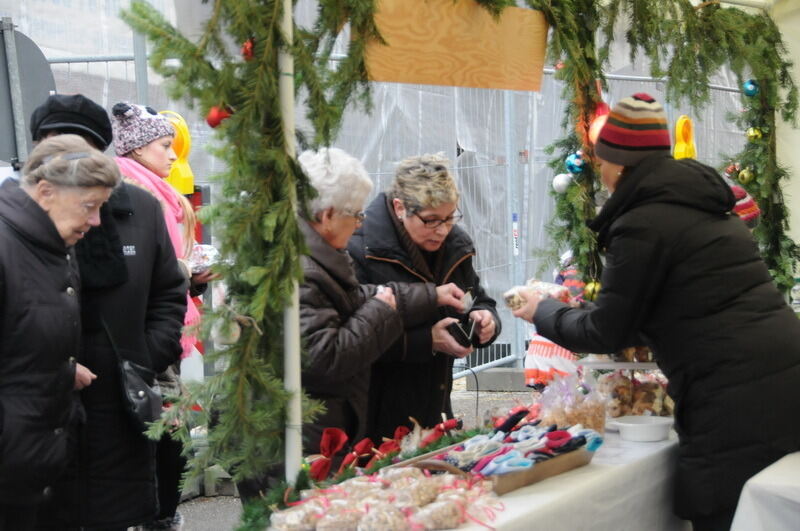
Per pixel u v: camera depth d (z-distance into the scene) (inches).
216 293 91.7
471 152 272.8
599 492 96.3
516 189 285.3
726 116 197.9
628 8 136.7
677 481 105.9
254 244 87.4
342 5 92.4
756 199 189.6
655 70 144.3
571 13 123.6
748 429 99.2
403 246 122.3
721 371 100.1
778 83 184.5
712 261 100.1
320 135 90.3
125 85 236.5
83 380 104.0
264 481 97.6
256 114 86.0
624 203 102.7
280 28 86.1
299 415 89.7
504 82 114.2
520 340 302.5
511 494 90.7
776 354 99.7
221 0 83.1
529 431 102.1
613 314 101.2
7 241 95.3
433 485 84.7
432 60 103.6
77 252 106.9
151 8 80.8
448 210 118.3
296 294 89.1
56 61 225.1
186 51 81.0
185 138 186.7
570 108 134.5
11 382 95.1
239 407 86.7
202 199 197.2
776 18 192.1
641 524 106.0
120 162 152.2
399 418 122.2
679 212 100.6
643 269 99.7
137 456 110.5
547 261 136.5
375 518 76.0
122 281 109.5
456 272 129.3
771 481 94.4
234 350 87.2
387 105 247.8
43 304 96.0
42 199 97.2
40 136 112.7
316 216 105.8
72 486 106.8
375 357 107.0
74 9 233.6
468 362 293.4
